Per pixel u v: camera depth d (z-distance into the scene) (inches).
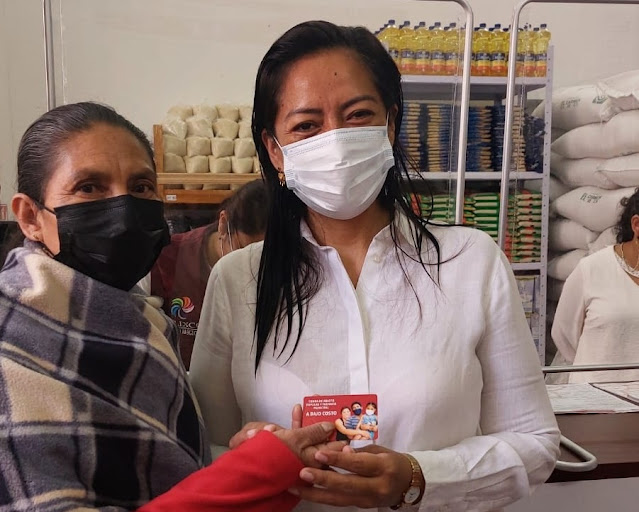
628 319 60.2
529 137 64.0
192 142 61.0
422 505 33.7
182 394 34.0
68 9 59.9
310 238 39.4
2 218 48.6
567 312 63.7
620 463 49.2
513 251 63.6
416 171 44.7
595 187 60.4
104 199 32.0
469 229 40.8
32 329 28.1
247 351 38.7
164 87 64.4
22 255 30.8
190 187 61.1
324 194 37.5
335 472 31.0
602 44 71.6
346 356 37.1
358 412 33.9
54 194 31.9
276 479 29.4
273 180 41.4
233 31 65.5
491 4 75.9
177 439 32.3
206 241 58.8
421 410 35.4
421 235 39.6
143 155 33.9
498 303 37.6
